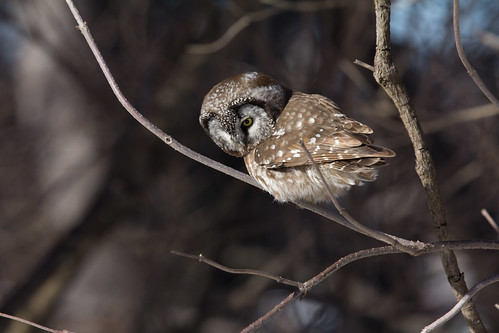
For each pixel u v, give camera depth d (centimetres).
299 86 1280
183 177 1478
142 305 1426
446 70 1228
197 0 1328
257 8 1291
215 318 1533
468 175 1279
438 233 592
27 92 1579
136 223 1456
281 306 532
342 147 625
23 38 1548
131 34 1355
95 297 1433
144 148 1395
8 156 1587
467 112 1109
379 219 1230
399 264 1332
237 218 1445
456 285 607
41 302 1345
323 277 542
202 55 1366
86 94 1452
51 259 1371
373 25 1191
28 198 1558
